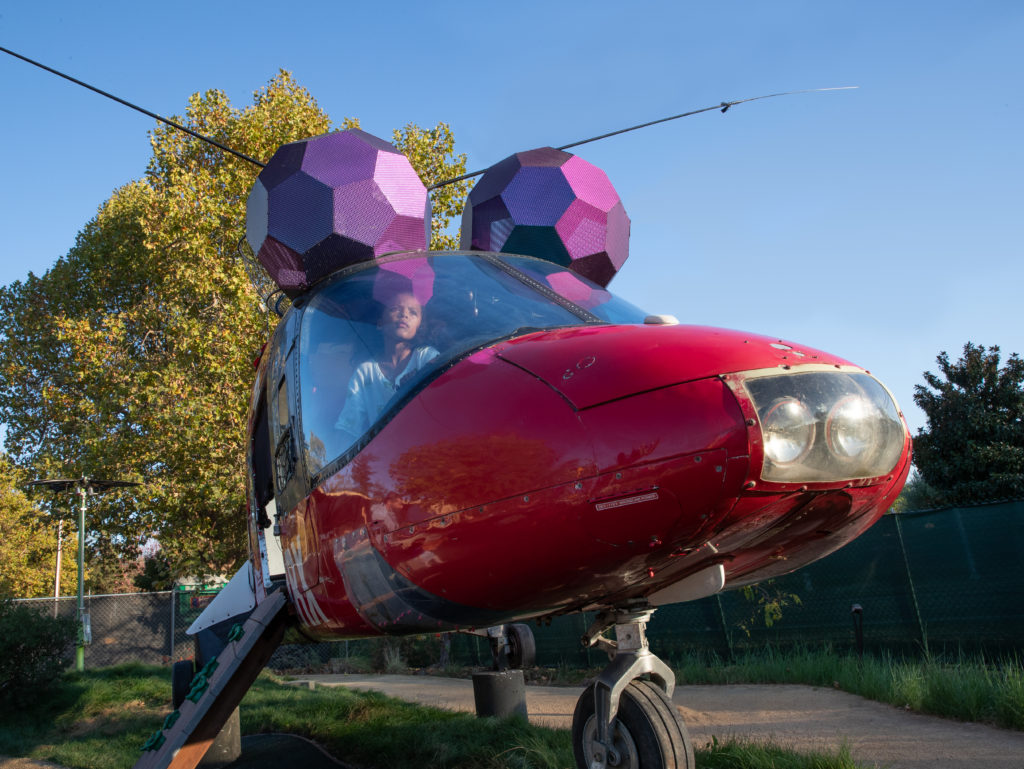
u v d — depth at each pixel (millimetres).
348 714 7230
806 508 2354
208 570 22297
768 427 2074
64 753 7012
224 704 3791
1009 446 15953
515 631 6656
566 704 8445
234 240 19234
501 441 2268
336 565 2809
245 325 18203
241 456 18734
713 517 2123
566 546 2193
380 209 3332
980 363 16734
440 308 2879
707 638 10914
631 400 2152
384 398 2701
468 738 5535
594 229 3963
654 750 2730
